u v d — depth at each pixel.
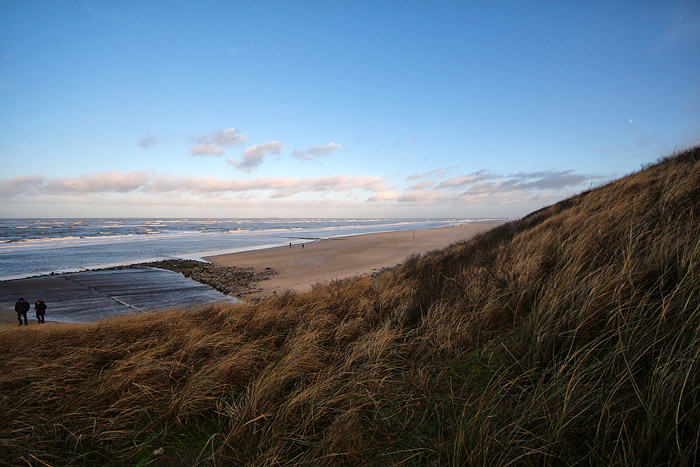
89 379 3.12
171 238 62.94
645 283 3.04
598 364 2.23
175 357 3.62
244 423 2.37
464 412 2.19
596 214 6.60
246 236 68.62
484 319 3.77
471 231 63.47
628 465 1.64
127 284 21.02
